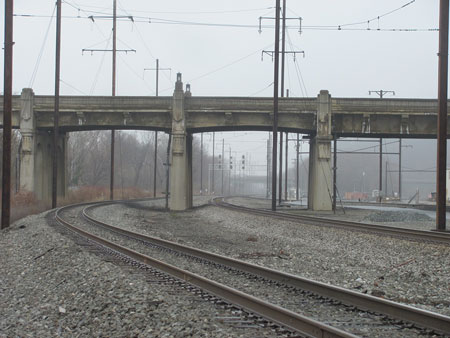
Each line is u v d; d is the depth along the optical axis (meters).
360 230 20.92
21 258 15.87
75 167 93.12
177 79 40.66
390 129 39.47
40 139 43.16
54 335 7.85
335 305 8.86
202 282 10.10
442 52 21.84
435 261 14.24
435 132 39.12
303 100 39.59
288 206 49.44
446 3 21.84
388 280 11.94
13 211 33.06
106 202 47.28
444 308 9.18
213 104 40.22
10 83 24.77
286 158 68.56
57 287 11.11
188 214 37.53
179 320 7.71
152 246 17.53
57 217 27.30
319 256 15.80
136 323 7.79
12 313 9.49
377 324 7.59
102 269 11.90
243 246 18.48
